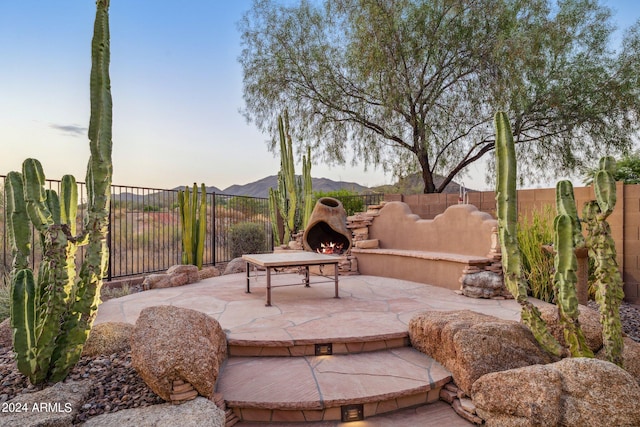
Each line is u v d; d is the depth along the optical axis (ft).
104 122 9.71
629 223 21.94
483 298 18.51
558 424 8.13
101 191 9.83
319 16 41.73
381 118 40.37
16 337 9.08
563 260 10.02
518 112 36.86
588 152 39.19
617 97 35.65
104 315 15.57
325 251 27.50
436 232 23.70
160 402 8.86
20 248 10.28
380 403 9.87
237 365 11.39
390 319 14.47
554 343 10.28
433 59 37.47
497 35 34.99
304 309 16.07
